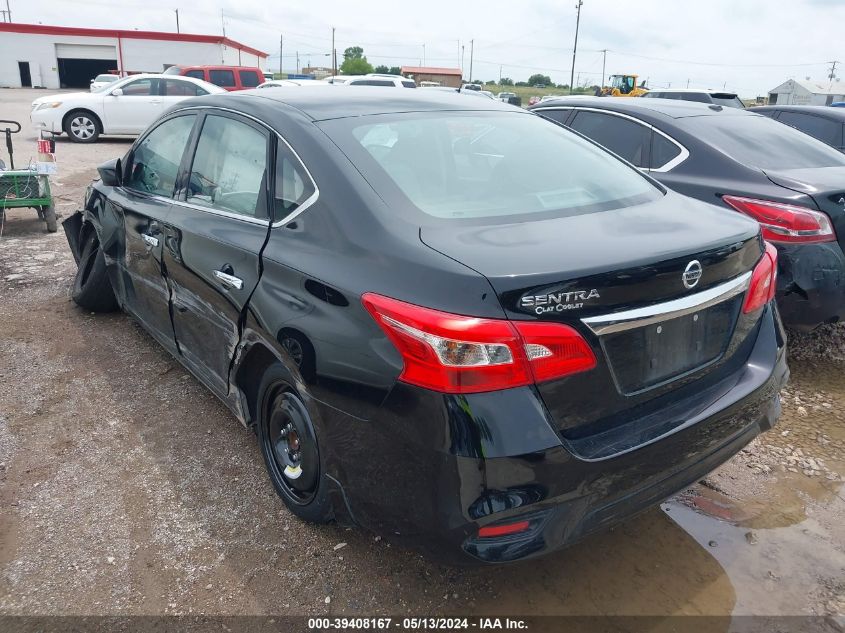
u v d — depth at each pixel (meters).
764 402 2.52
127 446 3.31
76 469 3.11
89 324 4.79
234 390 2.96
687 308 2.17
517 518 1.92
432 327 1.89
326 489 2.46
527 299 1.87
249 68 19.66
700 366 2.33
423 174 2.53
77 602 2.35
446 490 1.92
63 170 11.37
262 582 2.46
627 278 1.99
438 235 2.17
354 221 2.29
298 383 2.39
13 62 44.22
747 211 4.07
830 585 2.52
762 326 2.64
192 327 3.23
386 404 2.03
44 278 5.79
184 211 3.26
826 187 3.89
